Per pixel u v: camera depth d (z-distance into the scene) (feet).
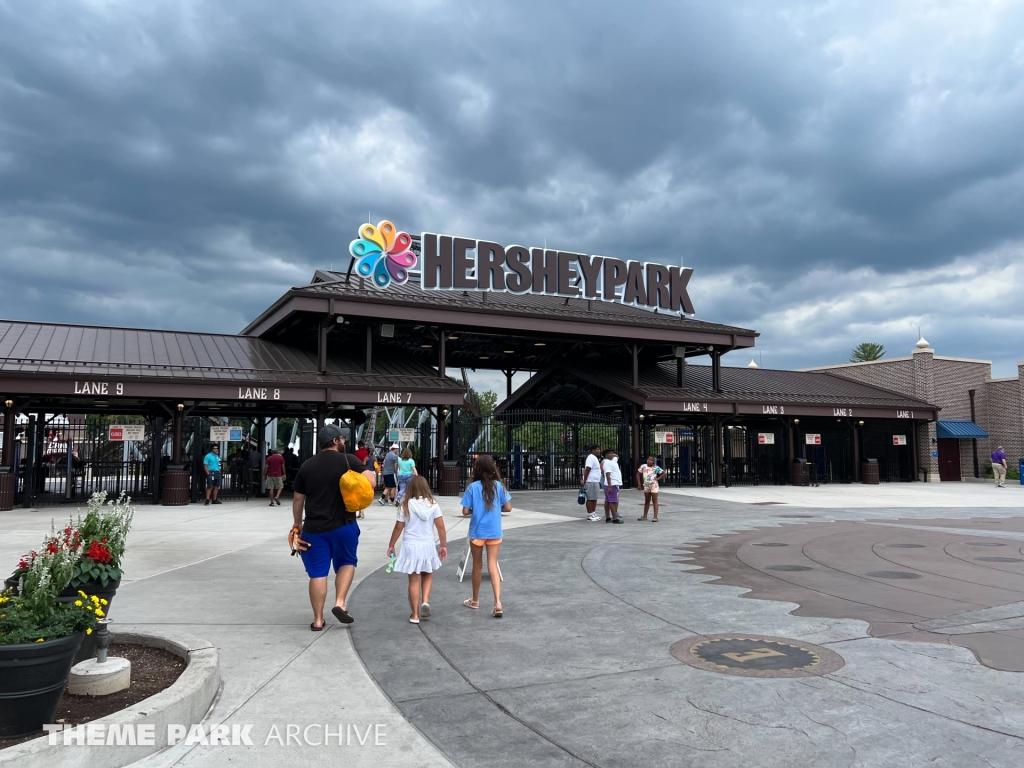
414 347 104.22
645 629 23.06
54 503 69.36
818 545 42.86
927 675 18.28
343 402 77.71
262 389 72.23
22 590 14.88
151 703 14.23
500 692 17.25
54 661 13.43
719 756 13.64
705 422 117.60
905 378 130.00
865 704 16.24
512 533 48.93
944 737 14.40
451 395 80.53
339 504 22.95
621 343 101.65
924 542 44.21
